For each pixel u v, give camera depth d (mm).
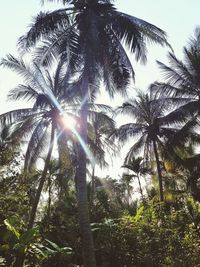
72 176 28203
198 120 23547
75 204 26172
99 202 24766
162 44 16047
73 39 15109
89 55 14656
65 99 20328
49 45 15945
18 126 21578
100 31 15273
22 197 18375
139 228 14766
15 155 18844
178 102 24672
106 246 14719
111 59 15352
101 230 15180
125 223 15031
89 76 14953
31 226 18609
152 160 27594
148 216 15562
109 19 15273
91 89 16344
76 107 20688
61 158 21438
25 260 15453
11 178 18391
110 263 14477
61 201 26188
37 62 16188
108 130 24781
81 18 15586
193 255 14586
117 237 14703
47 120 21281
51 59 16094
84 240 13125
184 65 24188
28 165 21016
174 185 29766
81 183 13922
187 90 24422
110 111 21188
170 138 24438
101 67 15586
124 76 15539
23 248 13828
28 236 13922
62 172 27594
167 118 23922
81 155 14383
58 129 21125
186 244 14625
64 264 16031
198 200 24922
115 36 15570
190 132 23281
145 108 26000
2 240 15523
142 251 14203
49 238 19625
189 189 25875
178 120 23516
